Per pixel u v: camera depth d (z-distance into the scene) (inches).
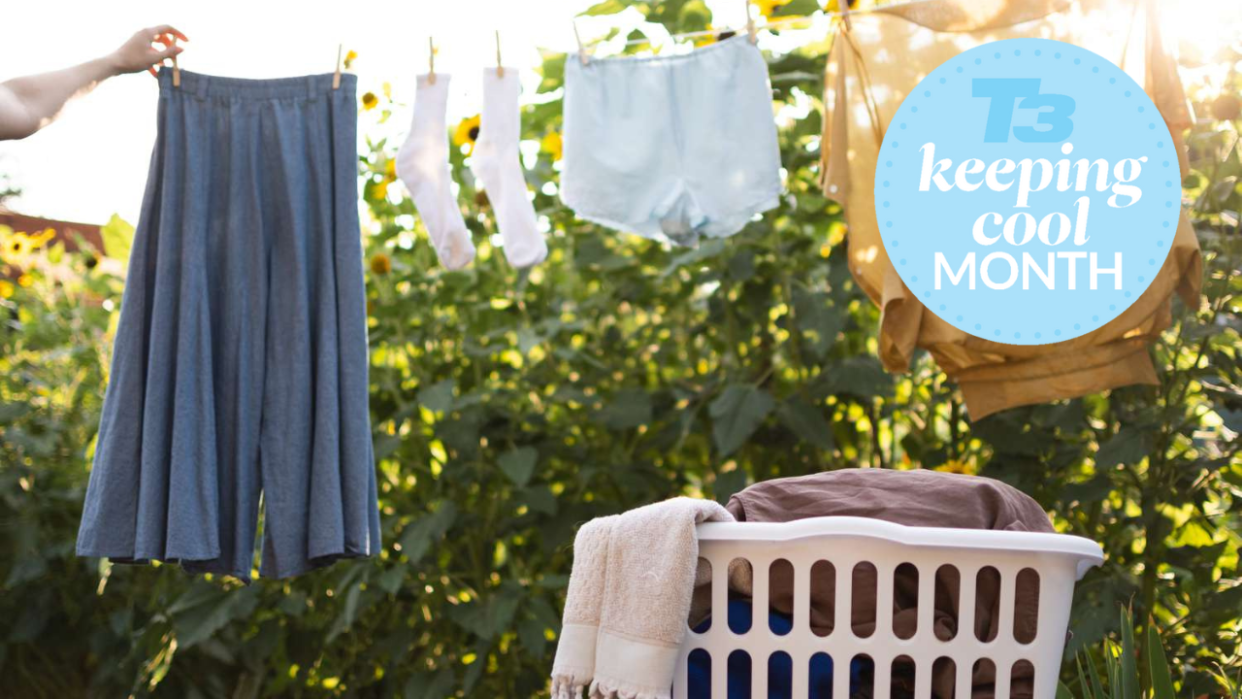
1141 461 95.5
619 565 59.5
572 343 122.2
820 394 107.7
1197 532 101.0
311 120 83.0
